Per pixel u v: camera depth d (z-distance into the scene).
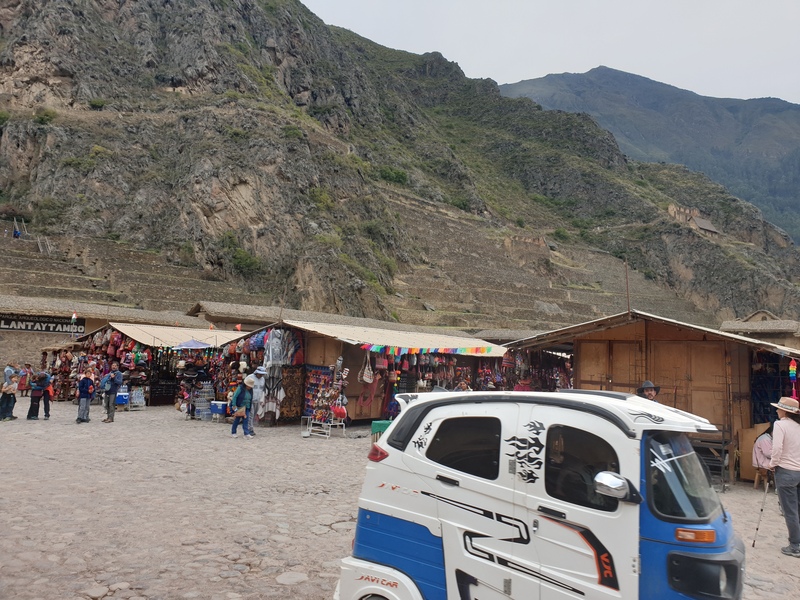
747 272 97.12
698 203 132.50
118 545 7.45
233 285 48.75
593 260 98.81
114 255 46.44
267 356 19.55
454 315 52.03
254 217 53.16
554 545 4.27
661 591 3.98
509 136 152.75
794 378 14.12
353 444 16.69
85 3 68.94
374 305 48.97
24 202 53.19
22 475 10.93
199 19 74.12
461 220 84.81
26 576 6.36
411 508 4.89
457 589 4.55
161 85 67.62
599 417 4.43
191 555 7.24
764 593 6.92
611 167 145.38
